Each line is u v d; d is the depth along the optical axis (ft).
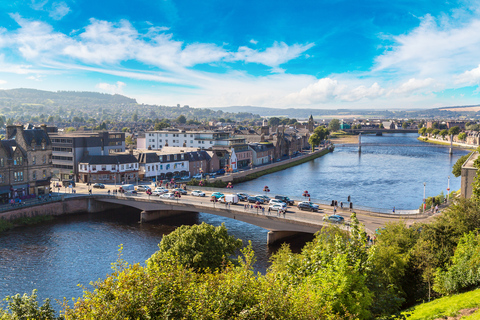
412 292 135.03
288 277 100.99
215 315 72.28
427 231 147.64
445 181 529.04
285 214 282.77
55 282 206.59
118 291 71.87
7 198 349.20
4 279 208.64
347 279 87.30
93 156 472.85
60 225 322.34
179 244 171.42
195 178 506.48
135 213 381.40
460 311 92.89
